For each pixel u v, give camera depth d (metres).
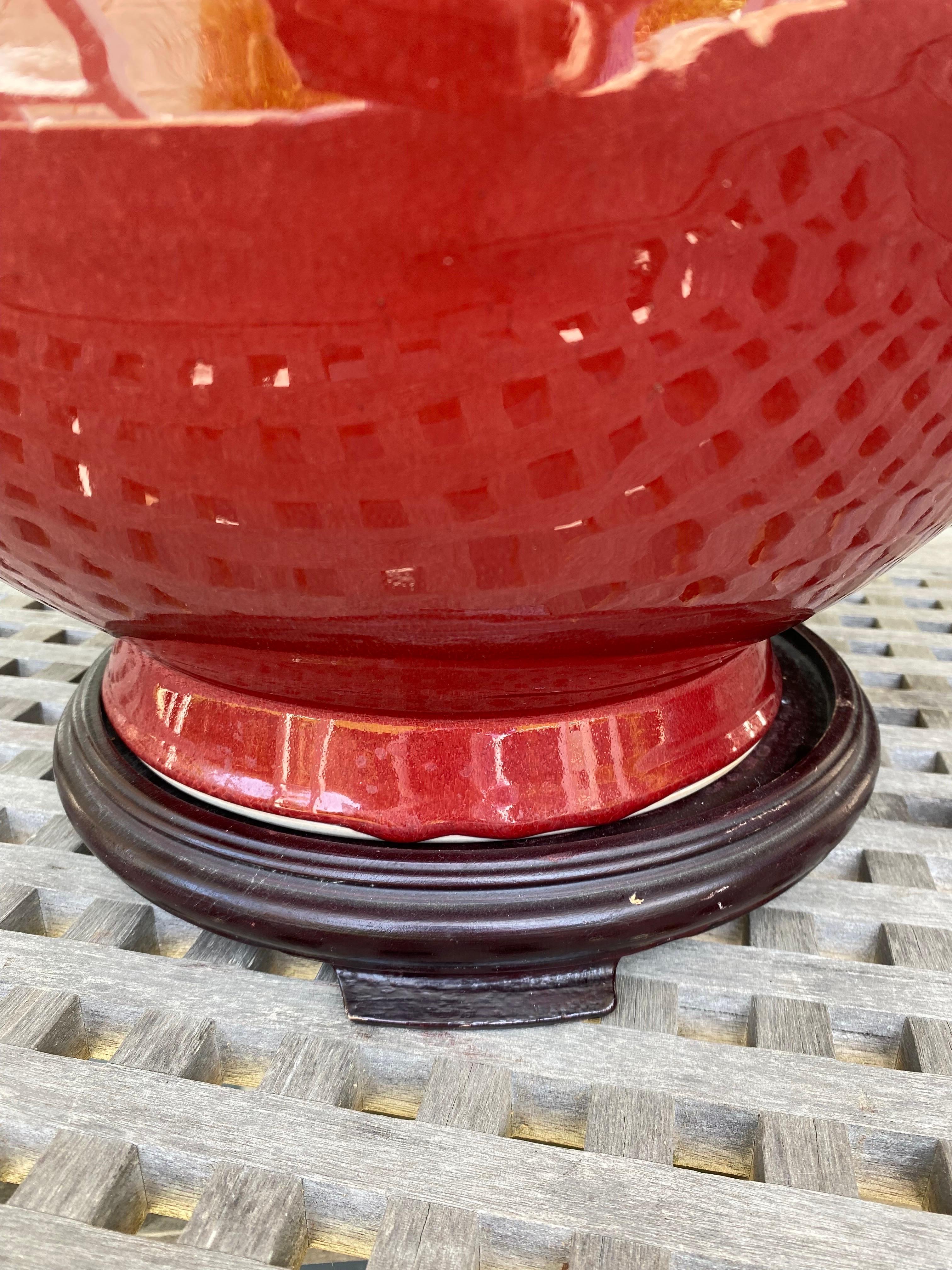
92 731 0.30
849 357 0.16
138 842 0.25
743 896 0.25
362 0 0.12
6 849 0.30
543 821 0.25
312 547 0.17
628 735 0.26
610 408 0.15
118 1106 0.21
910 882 0.30
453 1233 0.19
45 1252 0.18
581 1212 0.19
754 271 0.15
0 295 0.15
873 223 0.15
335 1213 0.20
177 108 0.13
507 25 0.13
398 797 0.25
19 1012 0.24
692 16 0.13
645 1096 0.22
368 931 0.23
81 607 0.22
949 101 0.15
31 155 0.14
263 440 0.15
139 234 0.14
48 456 0.17
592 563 0.17
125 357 0.15
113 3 0.13
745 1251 0.19
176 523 0.17
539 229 0.14
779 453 0.17
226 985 0.25
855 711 0.31
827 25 0.14
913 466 0.19
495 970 0.24
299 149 0.13
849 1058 0.25
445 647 0.20
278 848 0.24
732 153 0.14
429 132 0.13
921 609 0.52
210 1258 0.18
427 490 0.16
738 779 0.28
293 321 0.14
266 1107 0.21
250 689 0.25
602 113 0.13
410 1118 0.24
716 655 0.25
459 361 0.14
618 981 0.26
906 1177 0.22
